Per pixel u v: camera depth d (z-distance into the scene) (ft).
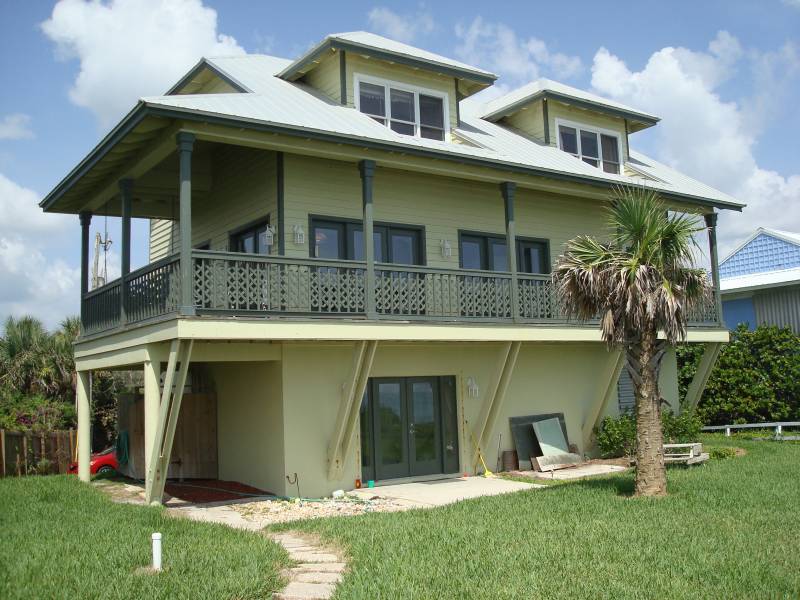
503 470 51.52
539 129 61.36
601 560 24.29
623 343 36.11
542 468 50.55
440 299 45.39
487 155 47.60
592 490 37.65
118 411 56.49
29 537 28.78
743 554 24.52
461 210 52.75
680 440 54.90
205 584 21.94
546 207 57.62
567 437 55.36
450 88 54.70
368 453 45.98
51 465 58.49
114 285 45.06
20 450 56.49
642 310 34.86
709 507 31.89
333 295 41.22
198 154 52.19
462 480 47.80
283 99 45.78
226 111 37.37
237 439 47.09
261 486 44.09
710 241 61.93
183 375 36.32
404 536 28.35
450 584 22.06
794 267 88.43
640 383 35.83
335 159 43.91
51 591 21.24
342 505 39.17
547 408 54.75
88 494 42.16
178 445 48.49
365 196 42.32
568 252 37.52
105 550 26.04
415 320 42.93
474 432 50.44
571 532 28.09
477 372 51.29
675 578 22.21
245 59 58.90
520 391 53.52
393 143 42.01
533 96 60.64
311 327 38.83
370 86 51.03
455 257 51.98
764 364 72.28
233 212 49.62
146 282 40.06
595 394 57.26
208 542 27.71
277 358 42.45
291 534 30.78
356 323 40.47
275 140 39.19
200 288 36.35
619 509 32.19
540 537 27.40
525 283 50.93
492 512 32.86
